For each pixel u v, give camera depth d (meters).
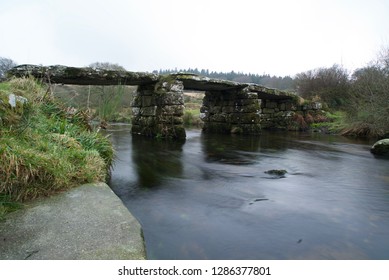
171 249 2.60
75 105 5.59
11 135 3.02
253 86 13.70
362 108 12.91
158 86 10.66
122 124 17.94
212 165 6.45
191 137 12.10
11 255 1.81
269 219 3.33
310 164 6.81
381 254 2.59
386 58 12.37
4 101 3.16
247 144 10.35
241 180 5.11
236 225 3.15
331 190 4.57
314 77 21.45
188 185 4.71
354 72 19.02
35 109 3.78
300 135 13.87
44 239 2.01
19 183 2.61
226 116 14.10
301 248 2.68
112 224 2.29
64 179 2.94
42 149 3.14
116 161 6.57
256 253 2.57
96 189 3.01
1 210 2.35
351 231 3.04
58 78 8.16
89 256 1.85
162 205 3.72
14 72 6.95
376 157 7.83
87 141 4.19
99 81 9.31
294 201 3.99
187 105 27.98
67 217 2.36
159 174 5.45
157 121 10.73
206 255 2.52
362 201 4.03
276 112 17.78
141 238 2.13
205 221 3.24
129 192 4.24
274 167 6.36
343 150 9.12
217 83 11.80
